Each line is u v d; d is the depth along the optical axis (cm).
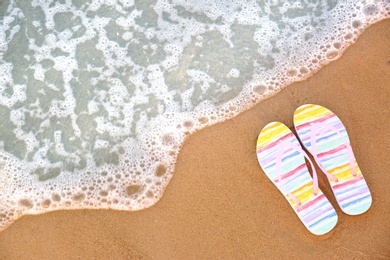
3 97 174
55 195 168
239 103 173
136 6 180
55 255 164
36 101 174
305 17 178
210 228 165
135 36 178
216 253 163
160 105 174
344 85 172
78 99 174
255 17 179
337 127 168
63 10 180
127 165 170
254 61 176
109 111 173
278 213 165
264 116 172
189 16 179
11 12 180
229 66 175
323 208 164
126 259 163
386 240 163
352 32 176
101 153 171
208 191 167
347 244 163
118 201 167
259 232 164
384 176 166
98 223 166
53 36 178
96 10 180
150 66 176
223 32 178
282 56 175
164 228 165
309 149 167
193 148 170
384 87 171
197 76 175
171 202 167
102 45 178
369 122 169
